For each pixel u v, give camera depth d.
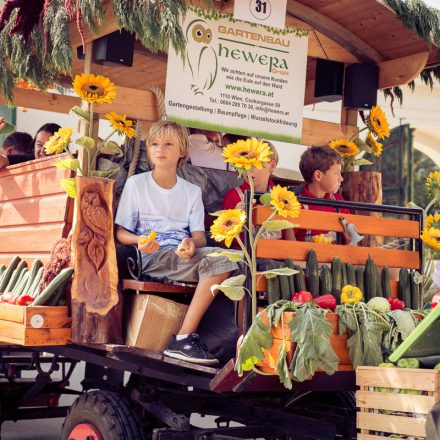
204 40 6.06
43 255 5.88
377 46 6.79
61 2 5.30
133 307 5.18
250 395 5.52
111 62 5.65
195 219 5.52
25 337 5.09
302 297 4.61
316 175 6.16
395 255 5.24
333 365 4.32
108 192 5.27
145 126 7.55
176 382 5.14
